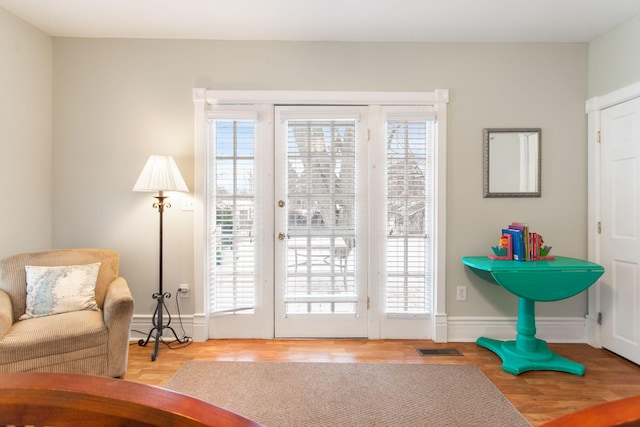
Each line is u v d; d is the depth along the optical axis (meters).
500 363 2.29
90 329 1.89
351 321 2.71
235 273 2.69
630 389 1.96
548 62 2.62
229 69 2.63
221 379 2.06
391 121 2.64
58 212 2.62
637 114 2.25
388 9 2.22
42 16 2.32
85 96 2.62
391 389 1.96
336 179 2.67
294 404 1.81
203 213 2.62
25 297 2.10
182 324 2.64
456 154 2.65
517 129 2.62
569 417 0.53
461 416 1.71
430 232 2.68
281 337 2.70
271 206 2.67
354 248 2.69
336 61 2.64
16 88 2.32
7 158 2.28
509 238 2.43
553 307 2.66
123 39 2.62
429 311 2.69
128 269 2.64
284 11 2.25
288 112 2.63
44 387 0.54
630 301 2.31
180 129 2.64
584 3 2.13
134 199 2.64
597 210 2.54
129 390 0.55
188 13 2.28
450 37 2.58
